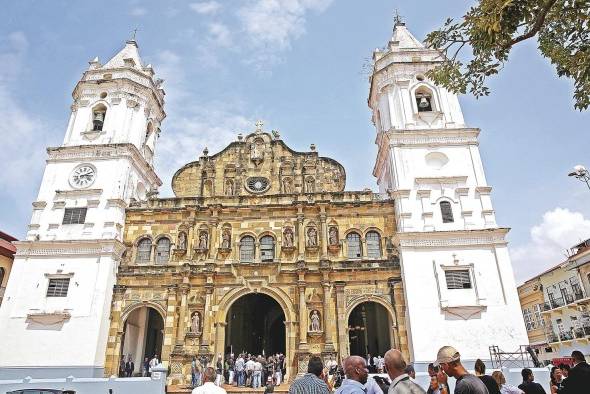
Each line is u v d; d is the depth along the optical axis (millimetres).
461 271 33938
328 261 35875
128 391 25641
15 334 33625
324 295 34969
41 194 38562
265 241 38156
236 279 36375
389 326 38375
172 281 36438
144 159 42781
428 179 36938
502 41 12680
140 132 42656
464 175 37125
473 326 32031
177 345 34094
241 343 41188
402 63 41688
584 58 12703
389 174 40656
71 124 41906
